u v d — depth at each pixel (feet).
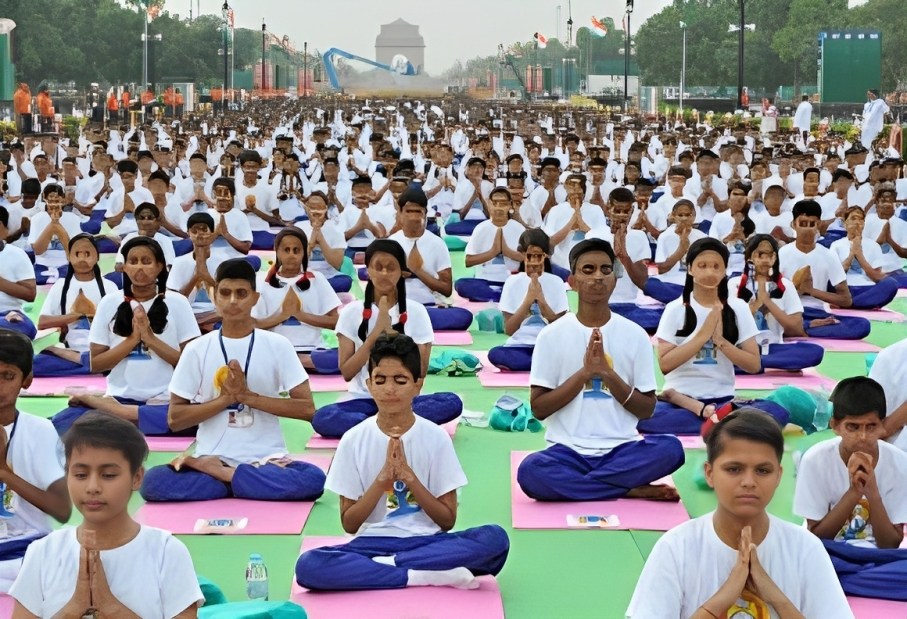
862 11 310.86
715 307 34.81
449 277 49.08
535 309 43.78
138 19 333.62
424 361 34.88
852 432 24.23
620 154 111.96
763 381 42.42
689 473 32.99
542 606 25.04
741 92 192.65
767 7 357.61
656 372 44.86
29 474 23.95
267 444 31.24
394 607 24.39
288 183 77.41
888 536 24.59
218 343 30.91
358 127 155.53
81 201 80.43
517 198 63.82
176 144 104.88
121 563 19.04
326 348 43.21
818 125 173.06
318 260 54.49
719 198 79.10
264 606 22.25
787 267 49.98
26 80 295.28
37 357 42.04
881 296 54.44
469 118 217.56
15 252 46.62
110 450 18.70
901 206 82.17
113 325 35.76
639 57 383.65
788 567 18.79
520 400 38.73
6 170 75.51
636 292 52.26
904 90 301.84
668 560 18.80
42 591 19.24
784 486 32.01
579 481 30.66
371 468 25.17
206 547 27.91
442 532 25.75
